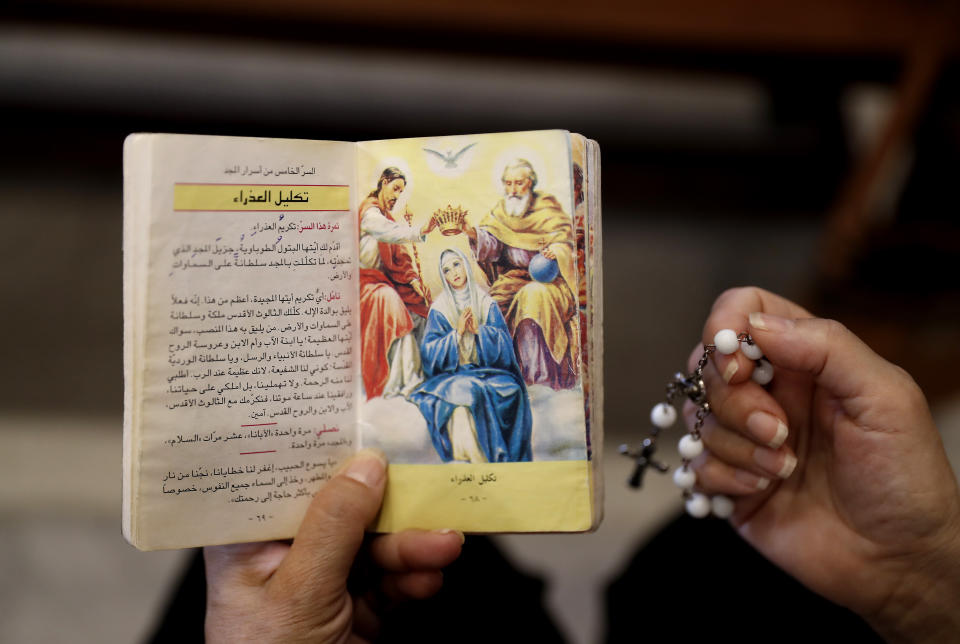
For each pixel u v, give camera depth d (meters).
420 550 0.54
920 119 1.32
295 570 0.51
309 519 0.51
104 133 1.74
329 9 1.32
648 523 1.38
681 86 1.88
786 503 0.60
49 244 1.67
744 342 0.53
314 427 0.54
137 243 0.50
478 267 0.55
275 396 0.53
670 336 1.67
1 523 1.31
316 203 0.54
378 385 0.55
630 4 1.35
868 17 1.34
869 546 0.56
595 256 0.56
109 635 1.25
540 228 0.54
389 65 1.81
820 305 1.62
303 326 0.54
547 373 0.54
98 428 1.44
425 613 0.78
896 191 1.41
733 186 1.85
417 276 0.55
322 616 0.52
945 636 0.56
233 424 0.53
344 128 1.79
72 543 1.31
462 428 0.54
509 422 0.54
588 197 0.55
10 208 1.70
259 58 1.78
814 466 0.59
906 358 1.42
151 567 1.31
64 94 1.73
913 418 0.50
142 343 0.50
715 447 0.58
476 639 0.78
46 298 1.60
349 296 0.55
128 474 0.51
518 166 0.54
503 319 0.55
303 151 0.53
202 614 0.72
